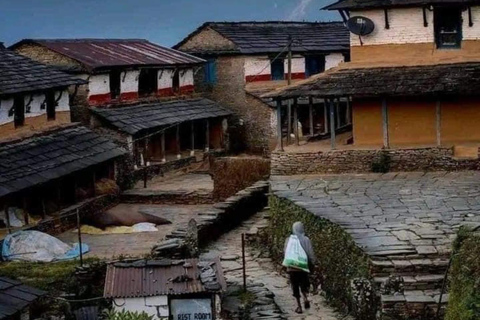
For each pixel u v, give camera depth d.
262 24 50.34
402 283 14.46
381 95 26.53
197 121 44.41
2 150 29.34
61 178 29.72
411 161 26.17
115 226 28.25
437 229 17.34
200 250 21.95
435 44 27.69
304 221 19.83
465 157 25.84
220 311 14.95
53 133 33.47
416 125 27.22
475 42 27.38
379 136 27.59
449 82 26.25
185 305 14.80
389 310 13.87
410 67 27.61
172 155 42.56
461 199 20.83
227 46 47.28
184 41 49.22
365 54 28.28
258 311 15.93
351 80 27.39
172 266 15.77
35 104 33.34
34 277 19.77
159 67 44.00
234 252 21.98
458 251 13.30
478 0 26.81
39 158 29.81
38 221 27.59
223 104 47.50
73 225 29.09
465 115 26.89
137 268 15.67
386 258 15.37
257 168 31.64
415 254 15.49
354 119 27.73
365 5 27.83
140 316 13.93
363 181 24.53
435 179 24.31
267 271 20.05
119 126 37.56
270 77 47.78
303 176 26.27
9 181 26.47
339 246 17.23
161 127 40.62
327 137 31.23
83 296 19.19
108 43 45.28
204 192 33.75
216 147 46.22
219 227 23.98
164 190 35.06
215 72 47.75
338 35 51.22
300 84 27.80
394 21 27.83
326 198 21.70
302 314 16.12
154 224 28.75
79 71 38.94
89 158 32.25
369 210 19.69
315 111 43.75
